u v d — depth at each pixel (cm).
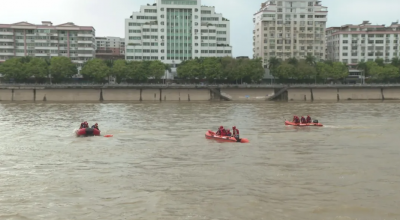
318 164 3603
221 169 3431
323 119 7350
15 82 15525
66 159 3881
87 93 13412
